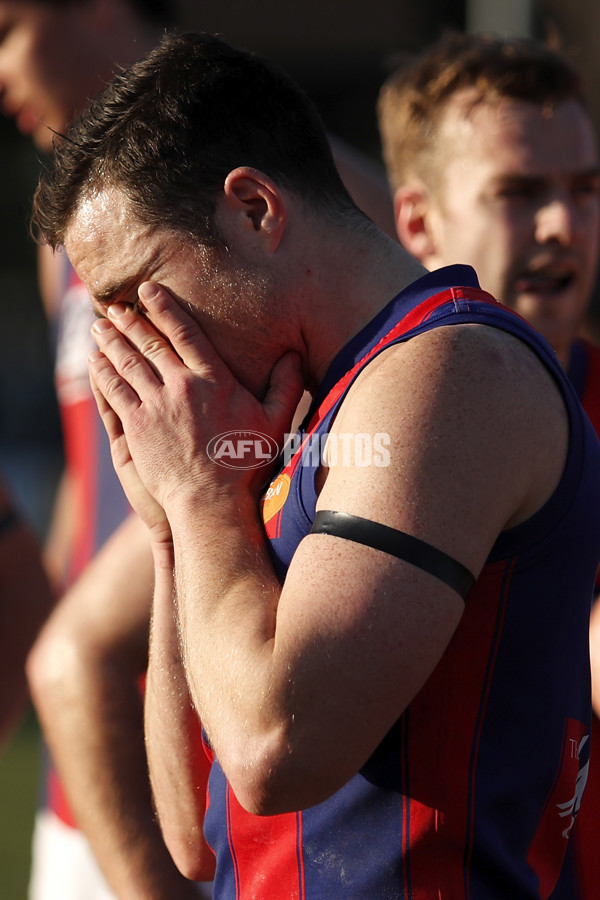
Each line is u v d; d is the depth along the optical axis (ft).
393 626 14.24
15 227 192.65
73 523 35.99
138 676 24.21
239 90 17.30
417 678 14.40
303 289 17.08
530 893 16.12
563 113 28.07
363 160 38.27
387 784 15.67
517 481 15.06
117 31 34.86
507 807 15.96
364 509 14.64
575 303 28.17
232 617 15.43
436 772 15.62
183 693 19.02
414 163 30.25
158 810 20.12
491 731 15.87
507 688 15.92
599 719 21.68
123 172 17.17
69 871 31.65
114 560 24.50
